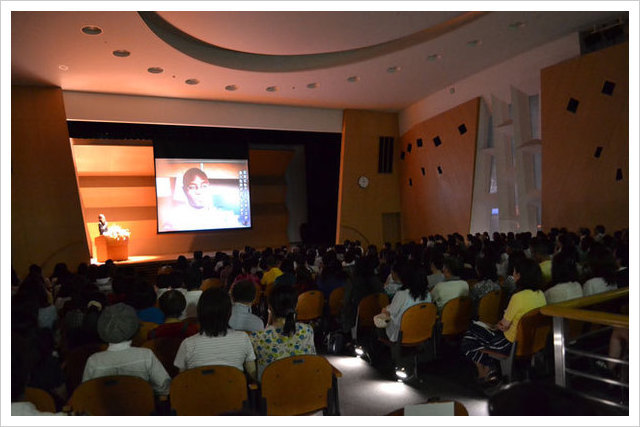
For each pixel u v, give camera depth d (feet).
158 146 43.98
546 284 16.12
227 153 46.93
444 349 16.47
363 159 48.88
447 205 42.78
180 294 12.13
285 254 31.35
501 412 5.32
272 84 37.81
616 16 27.35
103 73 33.01
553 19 27.61
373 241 49.16
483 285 14.83
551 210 31.27
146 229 48.98
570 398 5.28
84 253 36.06
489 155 39.11
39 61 29.73
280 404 8.95
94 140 43.34
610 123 27.35
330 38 28.32
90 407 7.97
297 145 58.75
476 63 35.45
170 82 36.06
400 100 45.42
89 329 11.53
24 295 11.94
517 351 11.45
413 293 13.79
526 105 34.71
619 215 27.12
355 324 16.21
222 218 46.39
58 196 35.50
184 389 8.29
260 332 10.03
